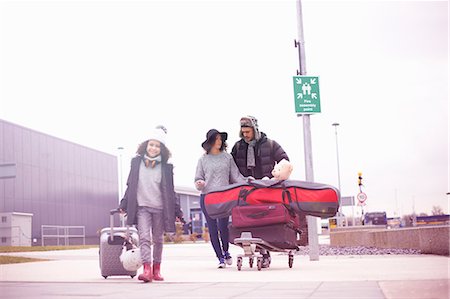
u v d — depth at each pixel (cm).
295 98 1066
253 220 786
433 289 448
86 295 495
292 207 782
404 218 5697
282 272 744
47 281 669
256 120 901
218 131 874
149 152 676
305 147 1062
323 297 435
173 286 575
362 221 3556
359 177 3388
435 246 1146
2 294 512
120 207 676
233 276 700
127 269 671
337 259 1056
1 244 4434
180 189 6203
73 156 5694
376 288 484
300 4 1096
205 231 4834
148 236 660
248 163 893
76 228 5653
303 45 1093
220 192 825
